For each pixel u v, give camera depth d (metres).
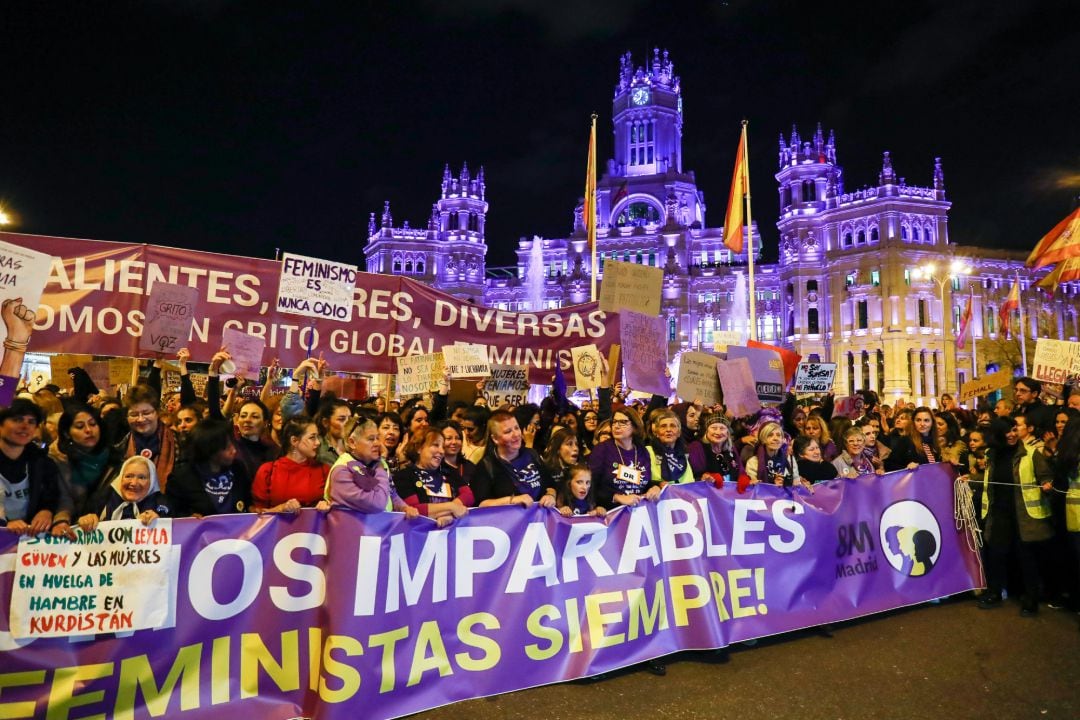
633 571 6.48
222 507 5.64
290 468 5.78
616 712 5.51
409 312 9.82
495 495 6.53
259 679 5.19
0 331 5.83
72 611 4.73
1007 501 8.28
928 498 8.40
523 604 6.00
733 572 6.97
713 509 7.00
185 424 6.70
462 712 5.51
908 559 8.10
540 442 9.05
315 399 7.88
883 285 72.25
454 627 5.74
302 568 5.38
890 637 7.20
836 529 7.66
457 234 97.19
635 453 7.04
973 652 6.77
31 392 8.27
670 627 6.55
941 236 73.25
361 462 5.64
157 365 7.56
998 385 13.99
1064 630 7.40
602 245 94.81
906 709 5.54
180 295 7.61
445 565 5.78
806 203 79.31
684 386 8.92
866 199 74.19
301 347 9.05
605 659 6.19
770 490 7.36
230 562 5.18
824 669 6.36
